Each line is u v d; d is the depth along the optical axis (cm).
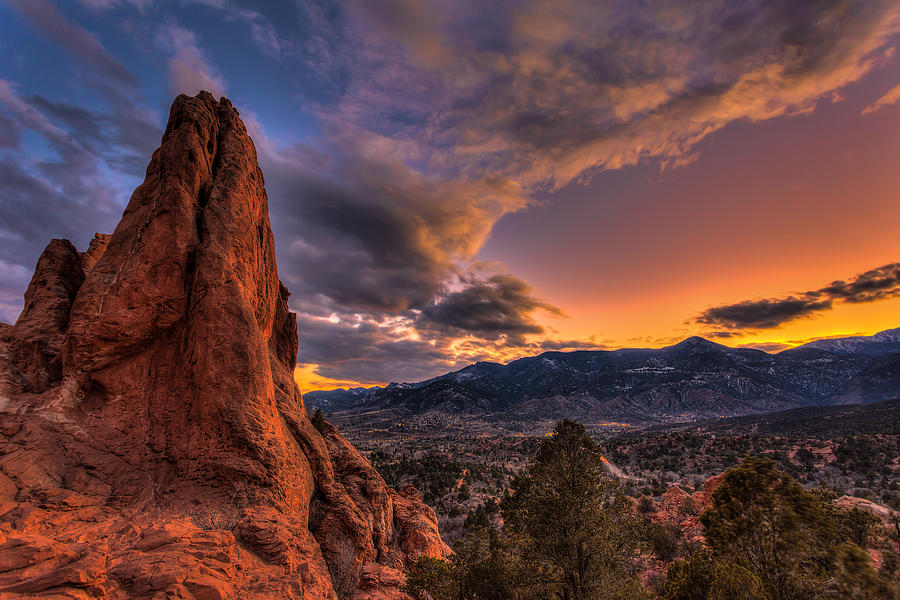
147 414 1962
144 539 1320
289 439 2341
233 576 1279
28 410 1817
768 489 1459
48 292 2320
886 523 3062
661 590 2938
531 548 2097
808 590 1316
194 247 2275
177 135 2434
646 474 11269
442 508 7819
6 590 885
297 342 3762
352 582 2180
